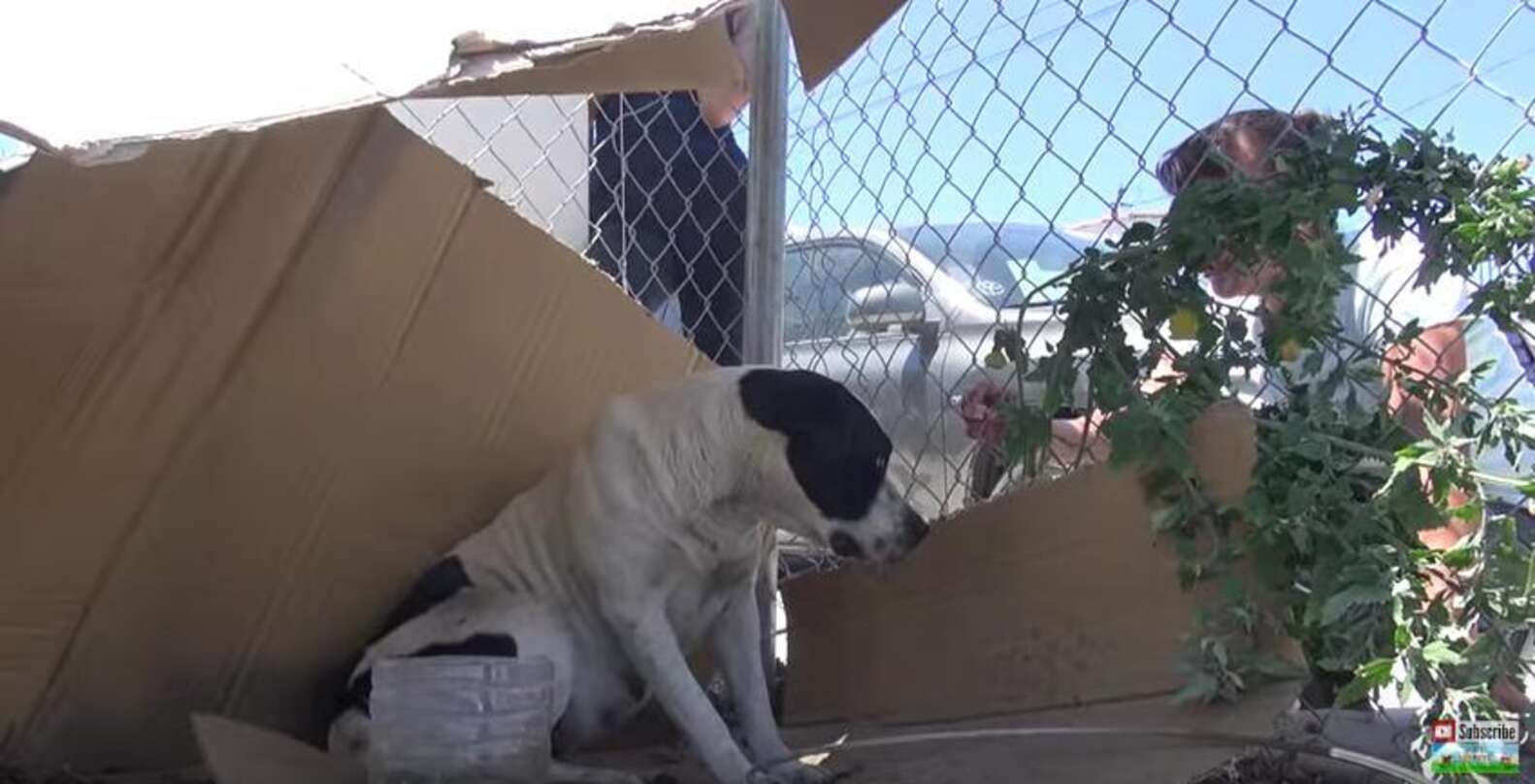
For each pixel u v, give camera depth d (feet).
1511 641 5.50
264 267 7.44
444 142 12.21
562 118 12.73
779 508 7.32
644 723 8.95
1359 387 6.71
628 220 12.06
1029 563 7.22
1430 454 5.74
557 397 8.70
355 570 8.32
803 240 11.18
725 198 11.98
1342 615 5.98
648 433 7.44
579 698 7.66
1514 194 6.07
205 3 6.42
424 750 6.24
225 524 7.88
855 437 7.14
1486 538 5.57
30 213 6.59
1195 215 6.70
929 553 7.84
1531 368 6.31
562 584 7.64
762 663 8.58
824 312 10.78
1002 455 8.07
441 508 8.46
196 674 8.04
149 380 7.39
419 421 8.29
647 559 7.34
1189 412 6.55
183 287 7.26
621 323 8.86
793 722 8.49
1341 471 6.27
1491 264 6.24
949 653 7.62
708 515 7.39
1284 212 6.40
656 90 6.77
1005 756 6.58
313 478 8.05
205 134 5.81
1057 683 6.96
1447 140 6.41
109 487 7.50
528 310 8.50
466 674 6.34
